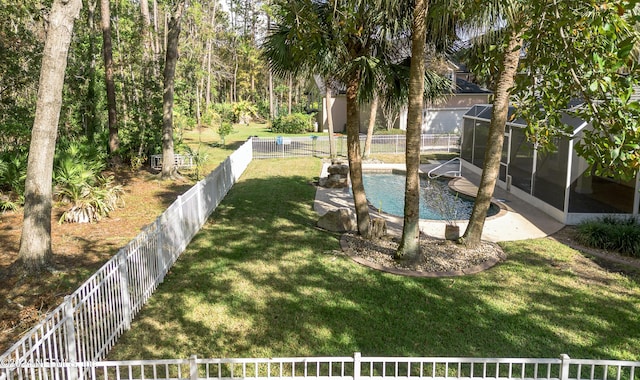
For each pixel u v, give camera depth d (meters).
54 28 8.92
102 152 21.33
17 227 12.71
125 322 7.29
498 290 8.85
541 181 15.09
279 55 10.06
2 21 17.39
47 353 6.59
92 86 22.88
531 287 8.98
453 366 6.50
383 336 7.15
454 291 8.81
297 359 4.82
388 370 6.39
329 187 18.88
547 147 5.30
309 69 10.23
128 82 25.42
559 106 4.97
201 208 13.20
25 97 21.41
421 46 9.24
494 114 10.50
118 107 26.55
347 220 12.77
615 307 8.12
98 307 6.46
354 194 11.91
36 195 9.25
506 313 7.91
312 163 25.47
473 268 9.95
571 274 9.63
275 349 6.76
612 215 13.28
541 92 5.10
